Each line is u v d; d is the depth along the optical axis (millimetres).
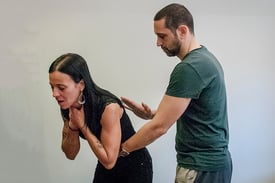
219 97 1636
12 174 2361
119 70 2371
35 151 2365
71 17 2301
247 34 2434
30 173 2377
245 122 2492
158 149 2453
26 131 2342
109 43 2344
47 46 2301
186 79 1535
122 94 2391
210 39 2416
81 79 1571
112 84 2375
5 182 2361
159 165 2465
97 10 2314
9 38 2266
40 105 2336
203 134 1627
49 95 2336
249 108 2486
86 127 1637
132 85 2391
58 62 1540
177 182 1688
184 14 1608
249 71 2461
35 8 2268
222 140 1677
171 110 1562
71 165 2410
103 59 2352
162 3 2354
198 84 1545
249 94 2477
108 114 1608
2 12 2244
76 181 2428
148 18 2352
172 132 2443
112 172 1826
